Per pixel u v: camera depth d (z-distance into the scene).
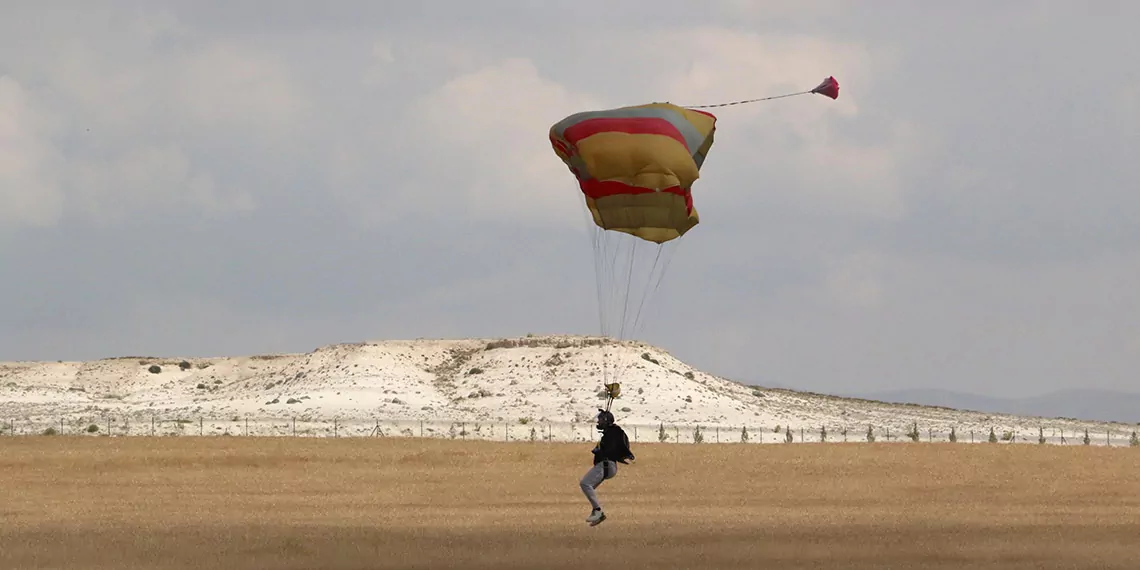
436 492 47.25
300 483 52.66
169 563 23.92
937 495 46.12
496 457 65.38
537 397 123.88
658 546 26.38
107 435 82.44
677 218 33.56
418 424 106.69
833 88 30.78
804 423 122.31
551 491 47.84
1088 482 52.97
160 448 69.12
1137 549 26.25
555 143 35.66
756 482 52.81
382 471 58.81
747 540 27.92
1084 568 23.34
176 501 43.00
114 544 27.06
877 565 23.61
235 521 34.28
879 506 40.56
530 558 24.31
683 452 69.00
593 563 23.67
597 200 33.56
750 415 121.56
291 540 27.66
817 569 22.98
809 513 36.91
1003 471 58.88
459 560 24.08
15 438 75.19
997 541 27.70
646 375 128.62
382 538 28.27
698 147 34.31
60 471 58.28
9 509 39.19
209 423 103.75
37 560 24.41
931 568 23.25
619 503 41.81
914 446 75.38
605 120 33.97
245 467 60.94
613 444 30.08
